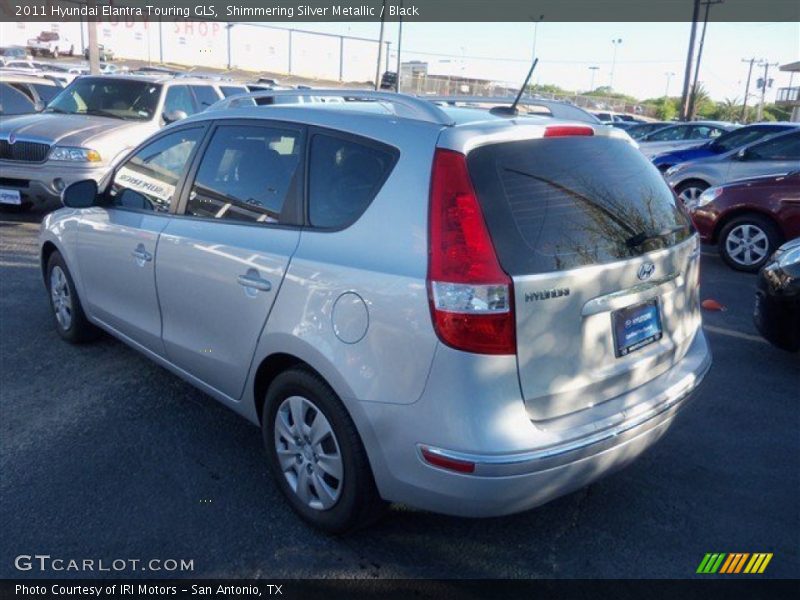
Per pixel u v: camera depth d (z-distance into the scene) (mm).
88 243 4602
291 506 3355
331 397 2959
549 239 2750
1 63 30188
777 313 5109
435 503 2744
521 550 3184
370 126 3070
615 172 3197
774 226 8273
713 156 12242
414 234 2721
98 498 3430
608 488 3689
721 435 4289
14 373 4781
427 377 2627
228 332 3469
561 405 2789
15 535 3150
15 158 8820
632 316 3039
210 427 4148
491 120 2980
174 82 10094
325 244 3014
